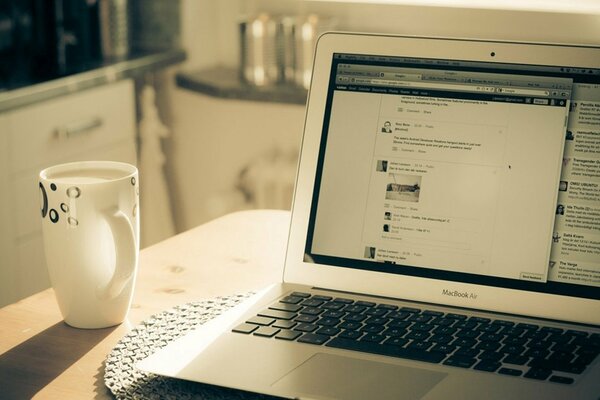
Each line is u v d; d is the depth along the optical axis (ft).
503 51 3.13
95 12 8.31
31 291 7.16
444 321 2.84
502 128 3.08
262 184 8.90
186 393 2.44
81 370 2.65
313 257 3.18
